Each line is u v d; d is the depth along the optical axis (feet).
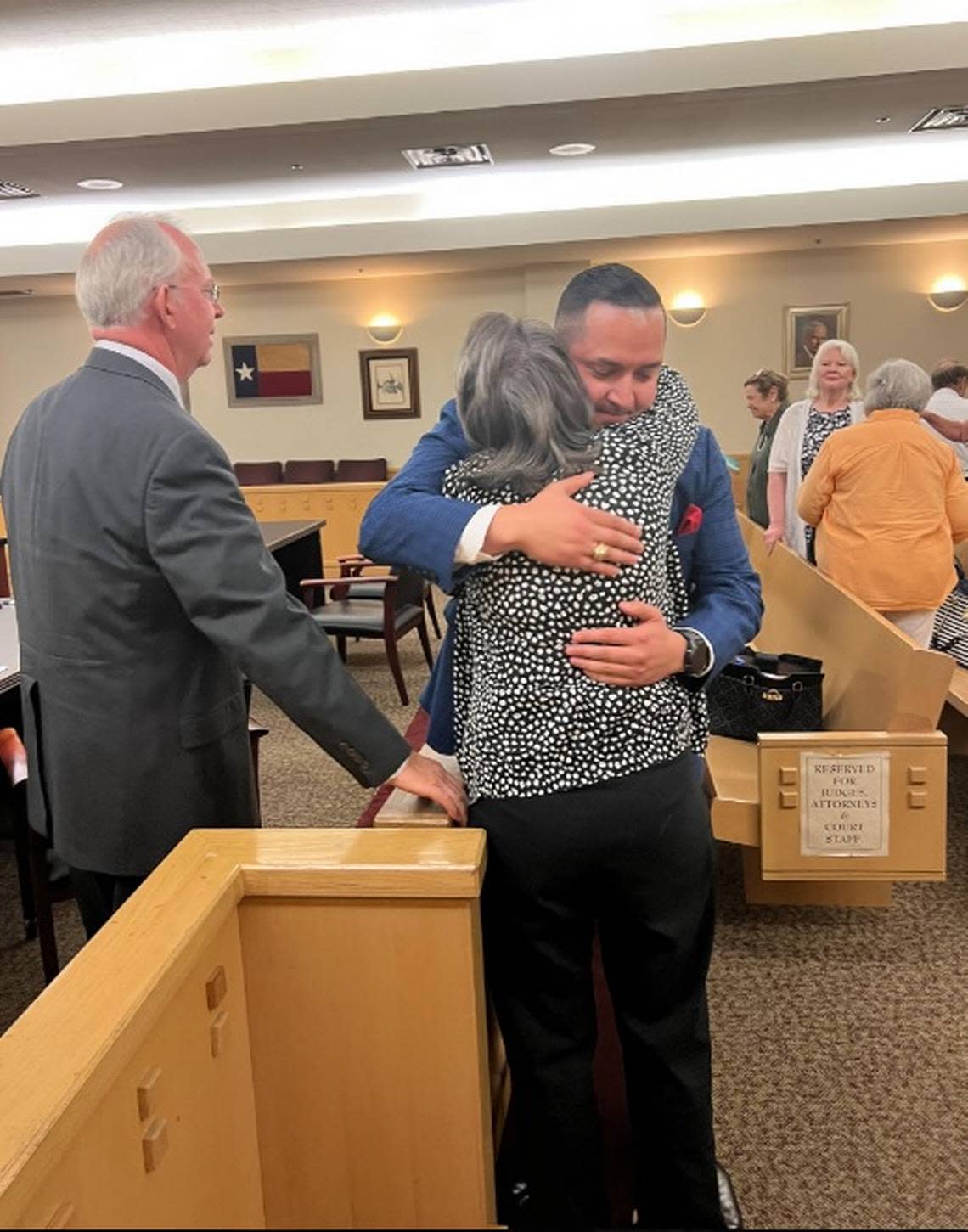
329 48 17.37
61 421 4.67
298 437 33.94
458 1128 3.66
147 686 4.73
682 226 25.67
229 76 17.84
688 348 31.53
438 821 4.03
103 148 18.80
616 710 3.76
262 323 33.30
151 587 4.60
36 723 5.02
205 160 20.27
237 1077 3.53
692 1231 4.23
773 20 16.66
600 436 3.80
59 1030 2.57
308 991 3.60
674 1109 4.27
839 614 9.14
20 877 8.71
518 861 3.88
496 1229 3.52
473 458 3.89
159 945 2.97
